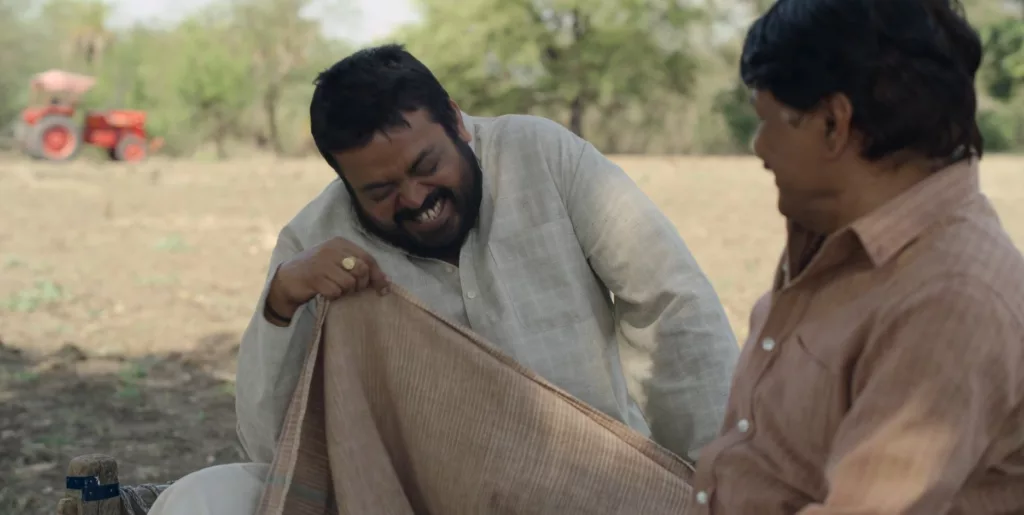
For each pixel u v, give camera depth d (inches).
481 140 126.7
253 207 765.9
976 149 76.4
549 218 124.5
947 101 72.9
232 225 666.8
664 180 1024.9
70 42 2298.2
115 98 2306.8
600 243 123.9
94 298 433.1
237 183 954.7
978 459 71.9
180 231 635.5
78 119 2043.6
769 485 81.1
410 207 117.0
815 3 73.9
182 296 442.0
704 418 121.1
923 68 72.1
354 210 125.9
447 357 116.0
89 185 898.1
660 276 122.2
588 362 123.3
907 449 70.1
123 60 2305.6
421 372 116.3
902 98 72.5
